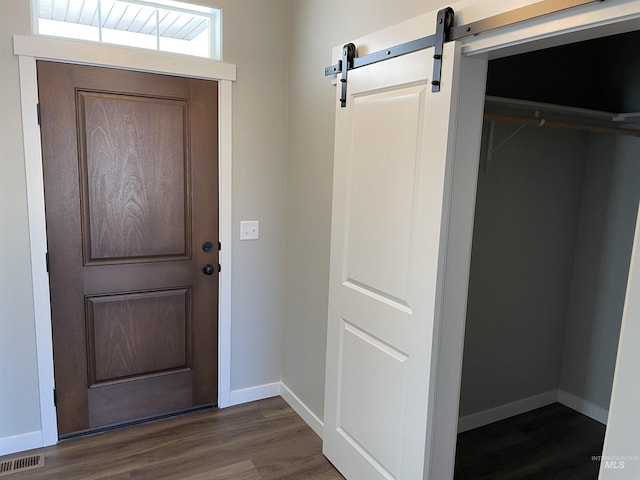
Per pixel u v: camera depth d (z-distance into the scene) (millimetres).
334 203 2215
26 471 2221
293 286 2863
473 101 1585
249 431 2650
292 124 2785
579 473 2361
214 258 2750
